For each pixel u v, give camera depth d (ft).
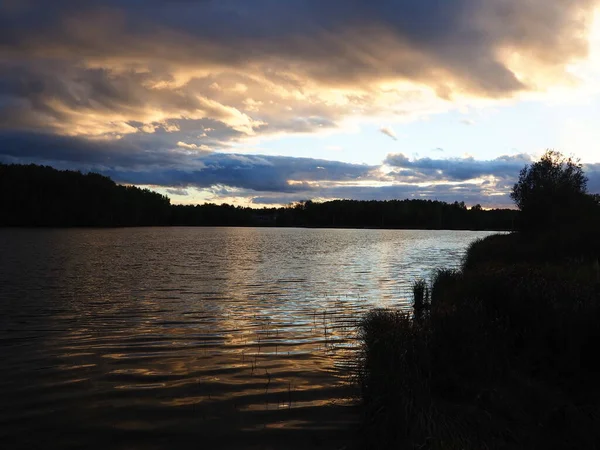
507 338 25.76
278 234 396.98
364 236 357.20
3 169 419.95
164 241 225.97
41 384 26.27
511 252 80.18
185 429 20.71
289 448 19.04
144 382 26.66
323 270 96.02
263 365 29.86
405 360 22.29
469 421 19.48
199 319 44.37
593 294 28.37
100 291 62.49
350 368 29.04
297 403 23.53
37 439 19.77
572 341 24.40
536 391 22.09
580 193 109.91
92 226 454.40
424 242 249.75
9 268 91.97
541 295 28.63
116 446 19.22
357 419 21.62
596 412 20.15
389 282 75.97
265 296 59.57
